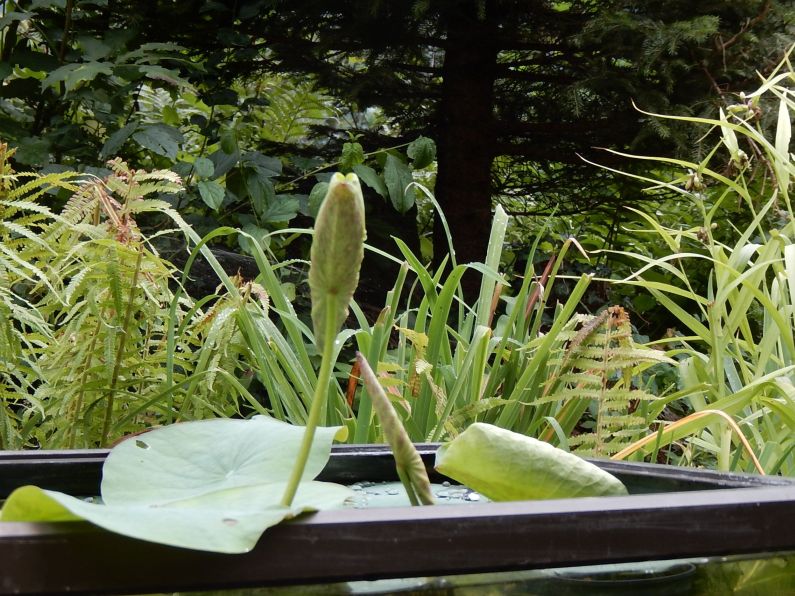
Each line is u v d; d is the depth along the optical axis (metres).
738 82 2.78
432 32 3.14
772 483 0.55
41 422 1.35
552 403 1.46
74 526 0.31
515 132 3.25
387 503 0.63
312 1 2.91
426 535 0.35
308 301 2.44
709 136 2.71
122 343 1.28
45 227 1.25
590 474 0.52
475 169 3.25
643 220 3.49
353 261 0.38
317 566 0.33
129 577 0.32
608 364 1.27
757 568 0.42
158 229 2.54
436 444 0.77
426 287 1.43
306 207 2.69
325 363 0.39
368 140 3.43
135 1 3.00
